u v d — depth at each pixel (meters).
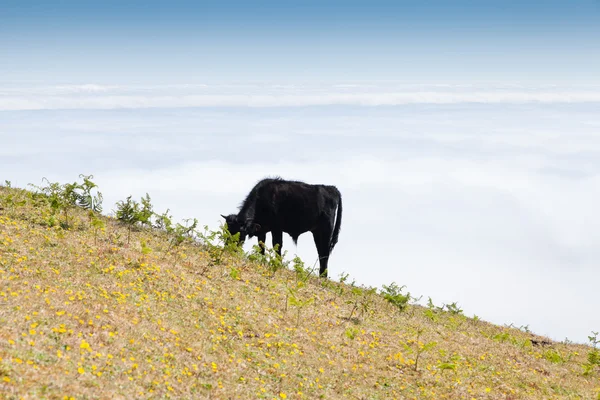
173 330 9.27
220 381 8.12
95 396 6.39
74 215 14.52
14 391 5.86
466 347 13.29
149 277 11.36
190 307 10.65
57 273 10.11
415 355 11.63
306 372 9.45
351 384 9.42
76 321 8.30
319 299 13.98
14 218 12.86
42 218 13.39
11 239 11.13
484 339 14.77
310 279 16.09
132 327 8.84
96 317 8.69
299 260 14.87
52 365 6.76
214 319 10.41
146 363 7.81
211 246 14.88
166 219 15.36
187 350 8.79
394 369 10.52
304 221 18.91
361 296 15.88
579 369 13.79
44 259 10.66
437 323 15.46
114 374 7.14
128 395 6.70
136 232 14.85
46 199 14.59
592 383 12.52
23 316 7.82
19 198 14.67
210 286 12.16
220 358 8.95
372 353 11.10
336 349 10.79
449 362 11.62
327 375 9.54
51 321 8.02
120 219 15.56
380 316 14.09
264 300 12.43
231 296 11.94
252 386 8.30
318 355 10.30
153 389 7.14
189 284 11.77
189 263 13.36
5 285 8.84
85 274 10.48
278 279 14.54
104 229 13.97
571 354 15.29
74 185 14.18
